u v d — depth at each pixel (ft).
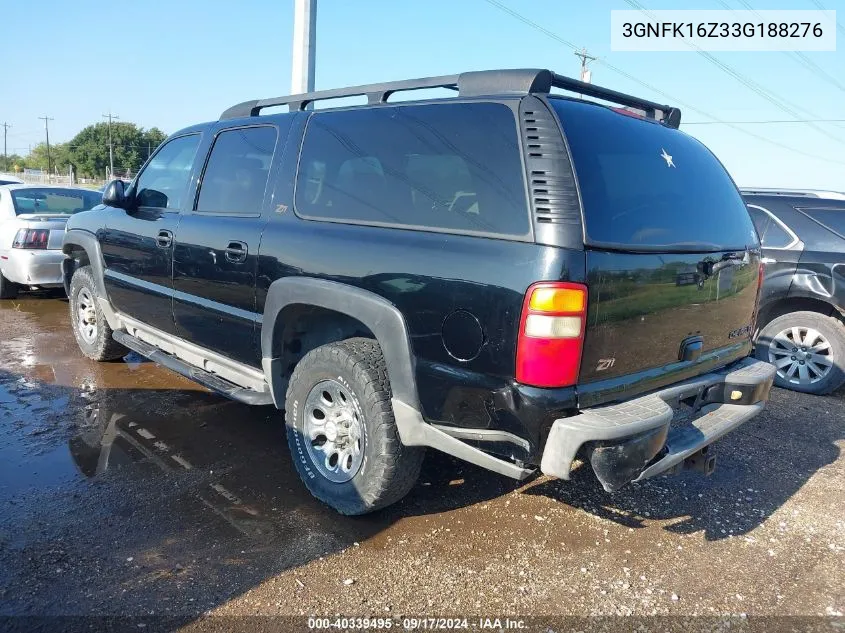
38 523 10.14
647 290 9.03
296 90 29.48
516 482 12.32
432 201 9.51
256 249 11.69
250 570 9.16
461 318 8.70
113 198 15.43
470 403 8.77
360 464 10.24
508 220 8.56
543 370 8.07
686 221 10.20
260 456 13.02
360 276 9.91
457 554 9.84
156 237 14.47
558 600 8.83
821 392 18.89
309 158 11.56
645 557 10.03
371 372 9.96
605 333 8.52
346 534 10.23
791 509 11.85
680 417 10.30
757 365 11.79
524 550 10.03
